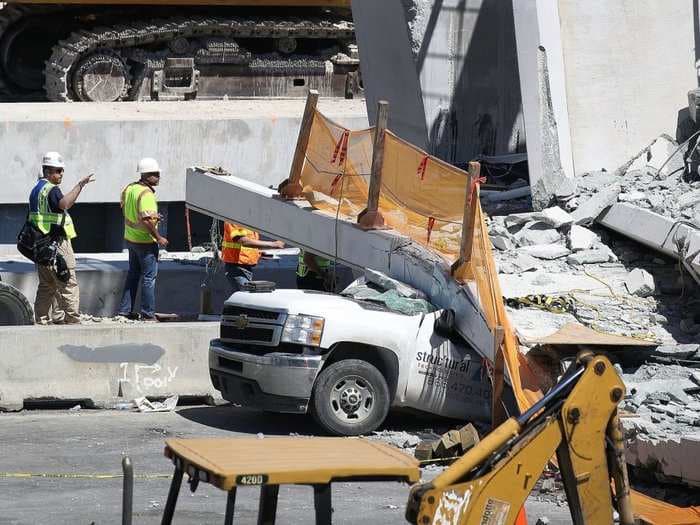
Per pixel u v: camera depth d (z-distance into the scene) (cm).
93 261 4819
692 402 2488
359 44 4612
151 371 3102
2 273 4547
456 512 1378
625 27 4025
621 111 3984
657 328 2952
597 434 1433
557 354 2670
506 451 1416
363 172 3291
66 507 2089
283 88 7500
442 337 2759
